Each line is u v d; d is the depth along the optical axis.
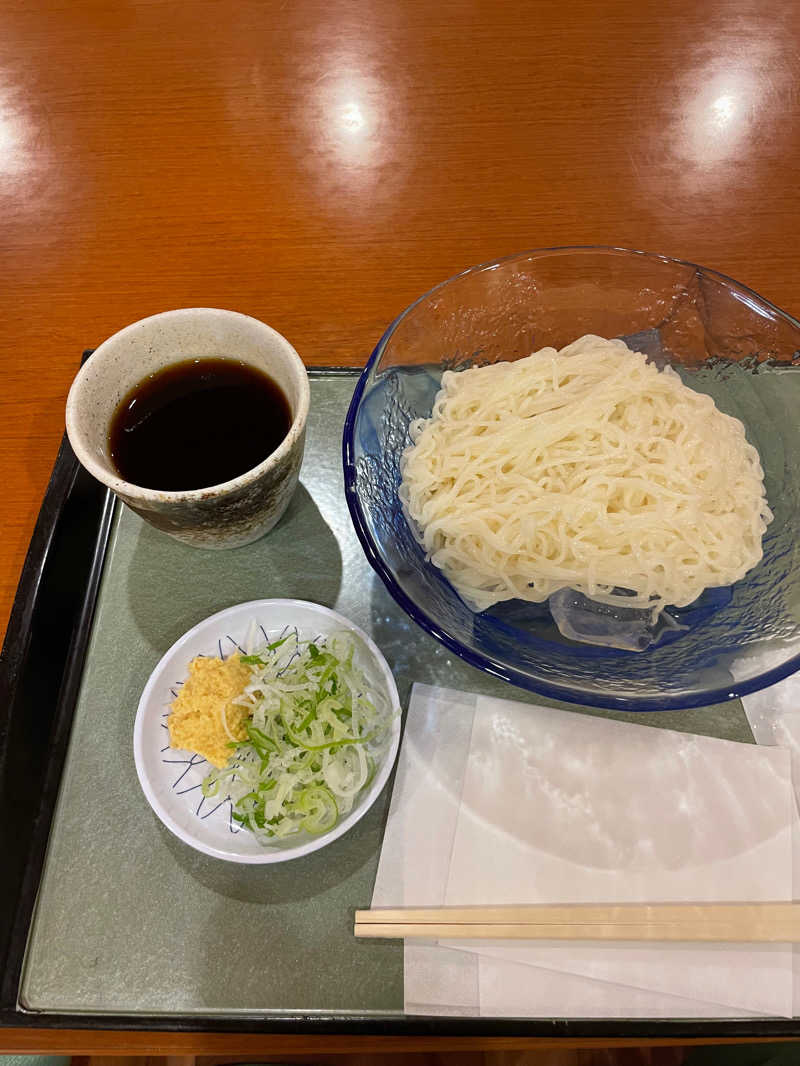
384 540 0.28
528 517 0.31
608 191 0.41
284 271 0.39
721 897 0.27
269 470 0.26
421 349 0.33
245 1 0.46
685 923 0.26
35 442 0.36
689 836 0.27
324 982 0.26
